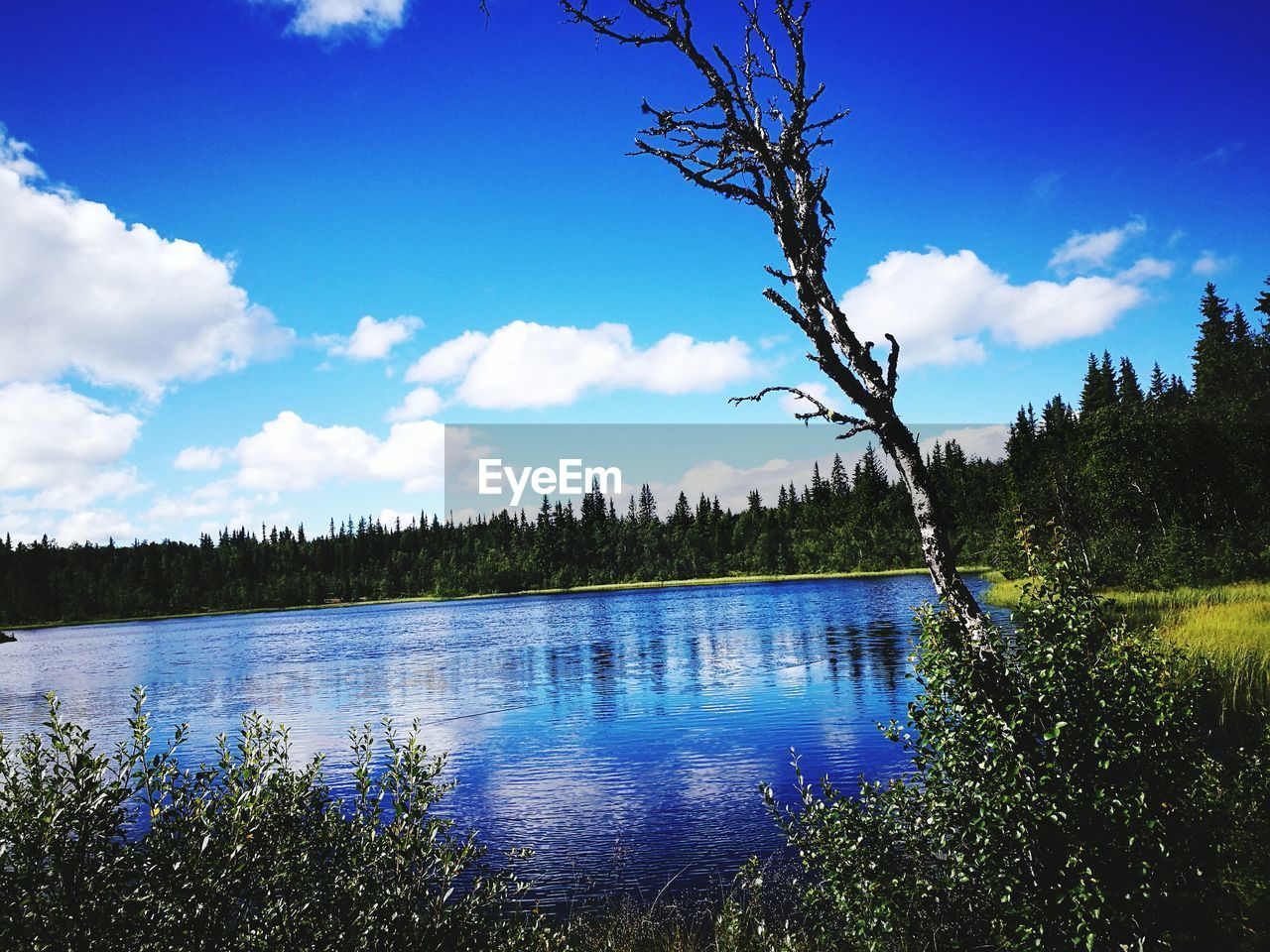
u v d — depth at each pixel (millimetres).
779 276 7516
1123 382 132125
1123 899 5883
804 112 7387
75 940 4426
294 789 5949
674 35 7297
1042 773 6316
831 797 7766
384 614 124188
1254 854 6230
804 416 7539
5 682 52312
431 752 22641
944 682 6852
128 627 146125
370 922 5508
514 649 53281
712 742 21938
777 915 9938
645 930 9859
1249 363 80938
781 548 162125
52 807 4566
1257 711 16000
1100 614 6707
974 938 6758
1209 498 52688
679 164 7520
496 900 6520
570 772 19703
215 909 5039
